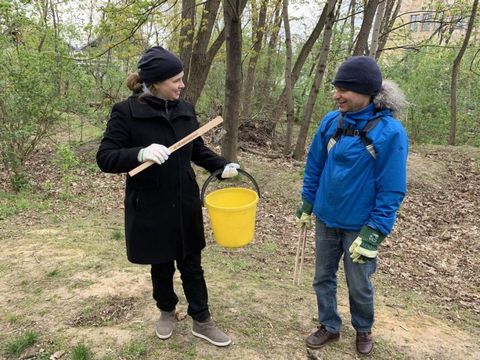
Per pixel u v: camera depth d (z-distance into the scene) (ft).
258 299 11.95
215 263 15.49
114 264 13.99
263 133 38.04
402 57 45.96
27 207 22.52
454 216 24.22
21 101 25.17
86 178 28.09
